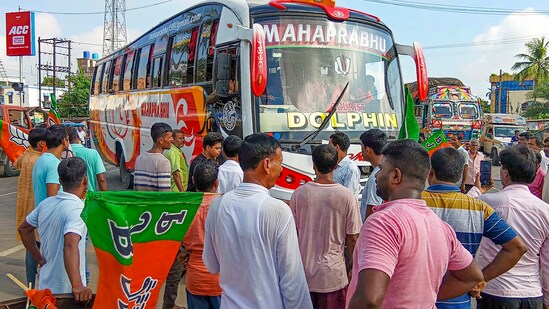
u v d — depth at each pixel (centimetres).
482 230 302
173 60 969
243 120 681
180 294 596
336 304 382
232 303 278
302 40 717
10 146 655
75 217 354
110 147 1413
